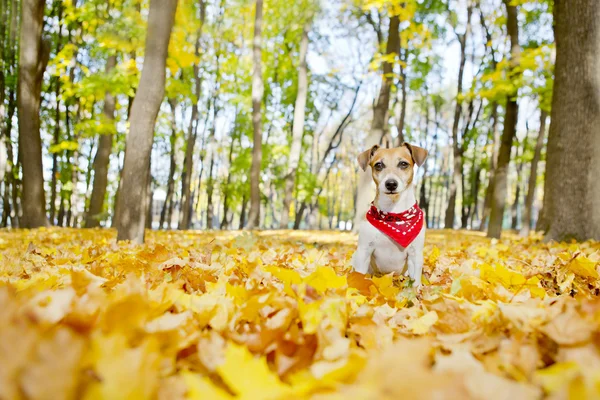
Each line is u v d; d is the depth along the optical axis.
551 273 4.03
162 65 8.38
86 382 0.97
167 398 1.09
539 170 40.62
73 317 1.43
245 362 1.15
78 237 10.52
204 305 2.04
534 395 1.07
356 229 14.54
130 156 8.34
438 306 2.08
